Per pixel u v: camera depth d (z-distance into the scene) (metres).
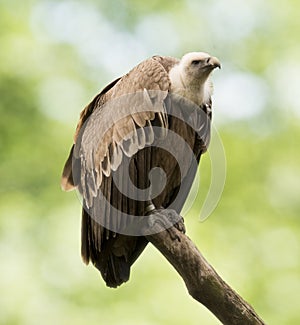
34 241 26.17
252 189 28.73
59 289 24.89
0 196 27.31
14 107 28.28
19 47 28.75
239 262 26.59
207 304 14.09
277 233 28.09
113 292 24.28
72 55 29.33
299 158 29.70
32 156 27.83
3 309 24.69
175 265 14.37
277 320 25.44
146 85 15.82
